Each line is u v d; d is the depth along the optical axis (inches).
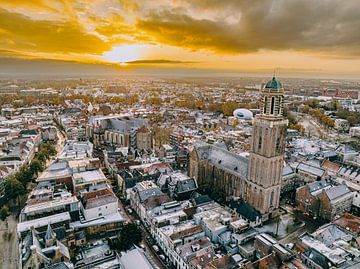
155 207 5177.2
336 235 4510.3
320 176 6884.8
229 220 4726.9
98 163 7386.8
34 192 5433.1
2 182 6225.4
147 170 6879.9
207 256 3873.0
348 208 5836.6
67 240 4293.8
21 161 7549.2
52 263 3521.2
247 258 4126.5
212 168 6653.5
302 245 4205.2
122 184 6427.2
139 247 4350.4
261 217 5290.4
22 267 3459.6
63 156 7682.1
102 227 4778.5
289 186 6953.7
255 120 5324.8
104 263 3853.3
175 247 4148.6
